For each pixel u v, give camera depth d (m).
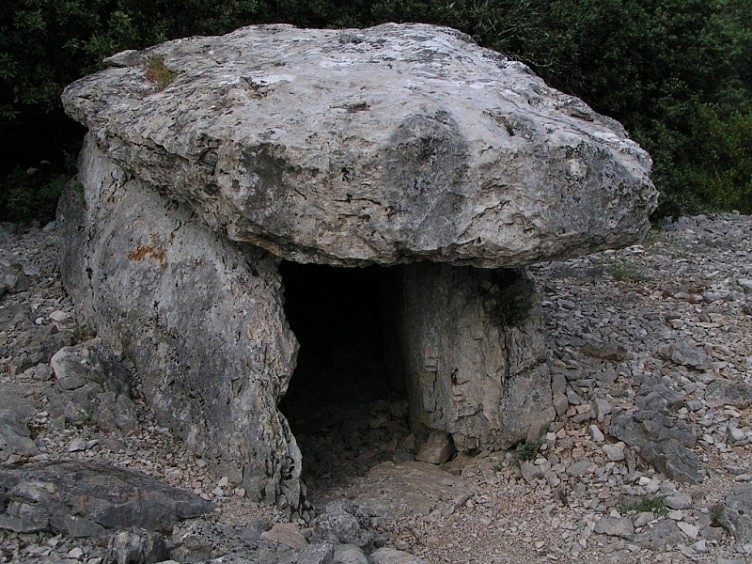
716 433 4.46
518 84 4.41
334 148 3.53
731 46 10.23
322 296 6.51
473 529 3.92
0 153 8.16
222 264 4.29
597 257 7.21
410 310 4.73
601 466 4.27
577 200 3.70
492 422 4.51
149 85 5.16
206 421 4.18
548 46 8.64
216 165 3.81
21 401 4.37
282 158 3.58
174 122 4.09
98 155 5.60
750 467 4.20
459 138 3.58
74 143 8.14
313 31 5.71
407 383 5.01
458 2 8.38
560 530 3.88
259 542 3.54
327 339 6.23
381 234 3.54
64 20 7.20
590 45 9.20
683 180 9.44
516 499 4.15
